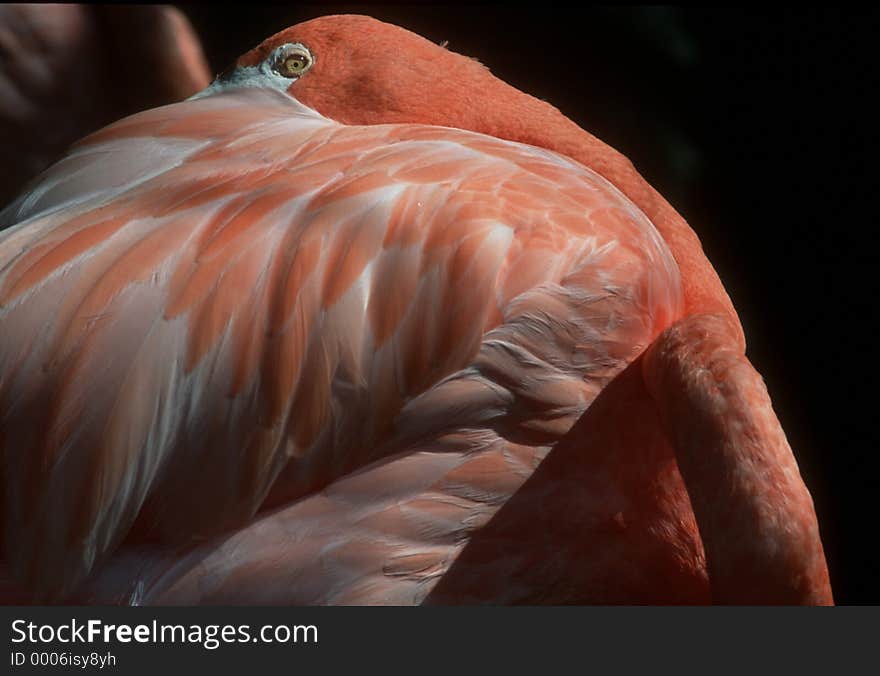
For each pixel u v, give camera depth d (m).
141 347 4.66
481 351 4.65
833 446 7.39
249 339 4.65
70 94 5.37
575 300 4.66
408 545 4.65
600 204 4.70
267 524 4.66
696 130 9.04
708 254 8.50
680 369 4.63
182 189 4.71
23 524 4.66
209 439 4.65
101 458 4.65
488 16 9.41
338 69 4.83
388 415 4.65
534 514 4.66
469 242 4.65
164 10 5.38
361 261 4.66
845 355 7.73
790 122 8.67
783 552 4.58
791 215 8.41
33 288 4.68
